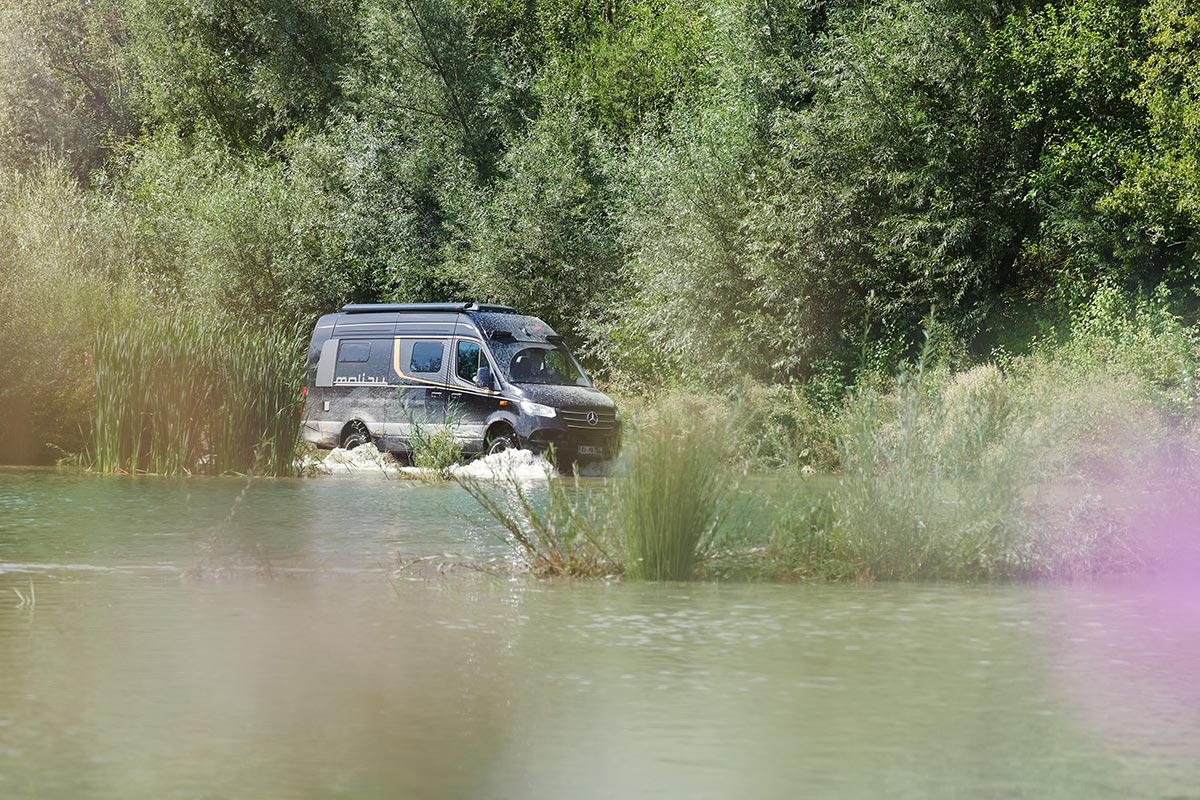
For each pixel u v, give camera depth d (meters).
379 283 60.06
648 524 12.88
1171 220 39.16
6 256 33.97
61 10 87.00
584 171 54.94
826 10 49.44
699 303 45.00
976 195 42.44
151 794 5.25
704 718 6.73
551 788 5.39
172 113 81.38
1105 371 34.53
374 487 25.34
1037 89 41.56
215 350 29.11
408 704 7.04
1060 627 9.97
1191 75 38.00
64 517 17.92
